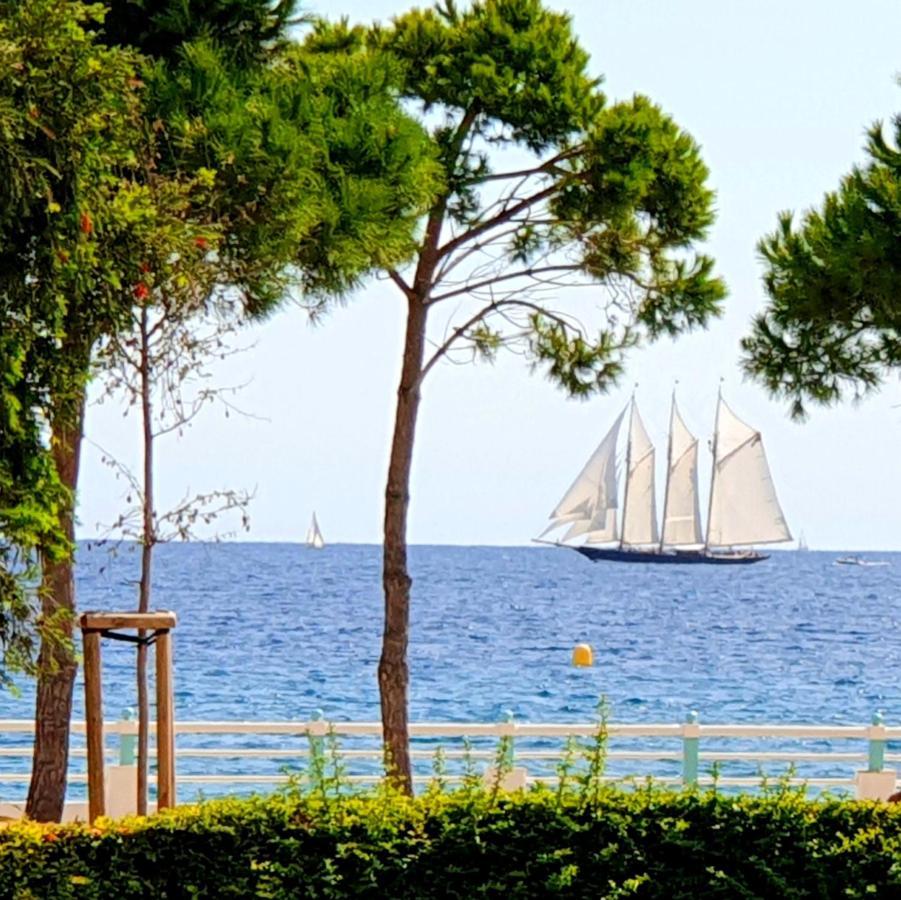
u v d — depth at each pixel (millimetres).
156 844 39906
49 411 46719
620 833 40875
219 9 58312
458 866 40406
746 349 66938
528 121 71125
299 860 40062
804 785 42688
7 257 44062
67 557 48281
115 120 45344
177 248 48219
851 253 56469
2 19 43031
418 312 71438
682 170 71438
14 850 39500
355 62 58781
